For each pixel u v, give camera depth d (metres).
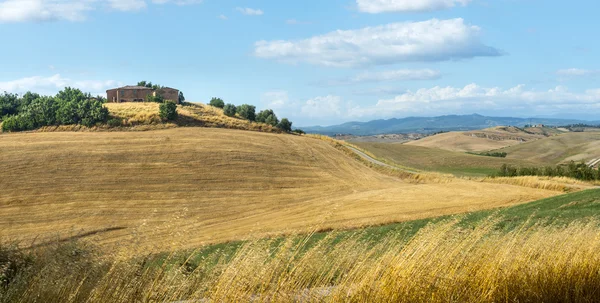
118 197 46.56
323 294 5.25
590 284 7.79
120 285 4.82
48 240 6.03
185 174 56.22
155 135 72.00
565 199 26.83
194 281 4.96
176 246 5.08
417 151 125.69
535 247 7.44
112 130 75.06
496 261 6.74
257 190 53.97
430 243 6.10
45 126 74.00
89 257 5.11
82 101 78.69
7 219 37.94
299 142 83.12
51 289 4.93
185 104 119.94
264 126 95.00
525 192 47.75
